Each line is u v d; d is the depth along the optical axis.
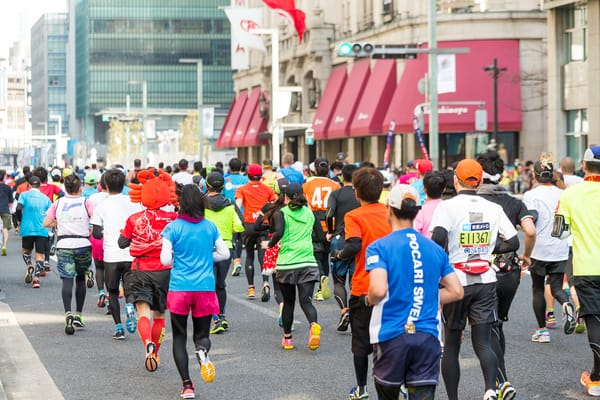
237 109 99.12
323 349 14.04
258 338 15.03
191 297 10.88
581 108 49.62
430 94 39.94
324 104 72.88
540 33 57.25
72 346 14.44
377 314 7.99
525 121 57.28
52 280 23.56
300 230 13.77
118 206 14.82
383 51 38.22
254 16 55.62
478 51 57.03
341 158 21.86
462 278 9.92
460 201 10.04
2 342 14.77
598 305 10.91
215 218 16.80
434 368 7.99
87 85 194.00
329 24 75.44
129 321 15.04
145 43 191.62
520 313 17.08
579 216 10.97
